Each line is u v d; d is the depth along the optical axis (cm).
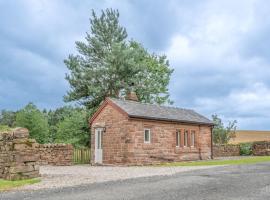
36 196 1338
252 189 1425
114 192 1392
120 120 3278
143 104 3744
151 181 1723
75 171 2508
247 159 3650
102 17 5250
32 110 4878
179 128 3725
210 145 4150
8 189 1559
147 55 5947
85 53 5134
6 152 1955
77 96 4931
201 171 2197
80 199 1249
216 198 1234
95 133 3506
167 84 5966
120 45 4922
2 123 7475
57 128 5209
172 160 3575
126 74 4950
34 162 2020
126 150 3197
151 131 3406
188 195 1295
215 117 5859
